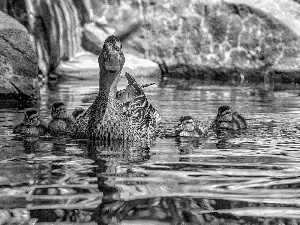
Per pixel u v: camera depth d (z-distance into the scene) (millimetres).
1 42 16453
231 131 12031
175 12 24094
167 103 15945
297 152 9898
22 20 21766
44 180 7719
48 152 9680
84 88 19469
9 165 8648
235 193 7188
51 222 6113
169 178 7934
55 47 22484
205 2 23828
